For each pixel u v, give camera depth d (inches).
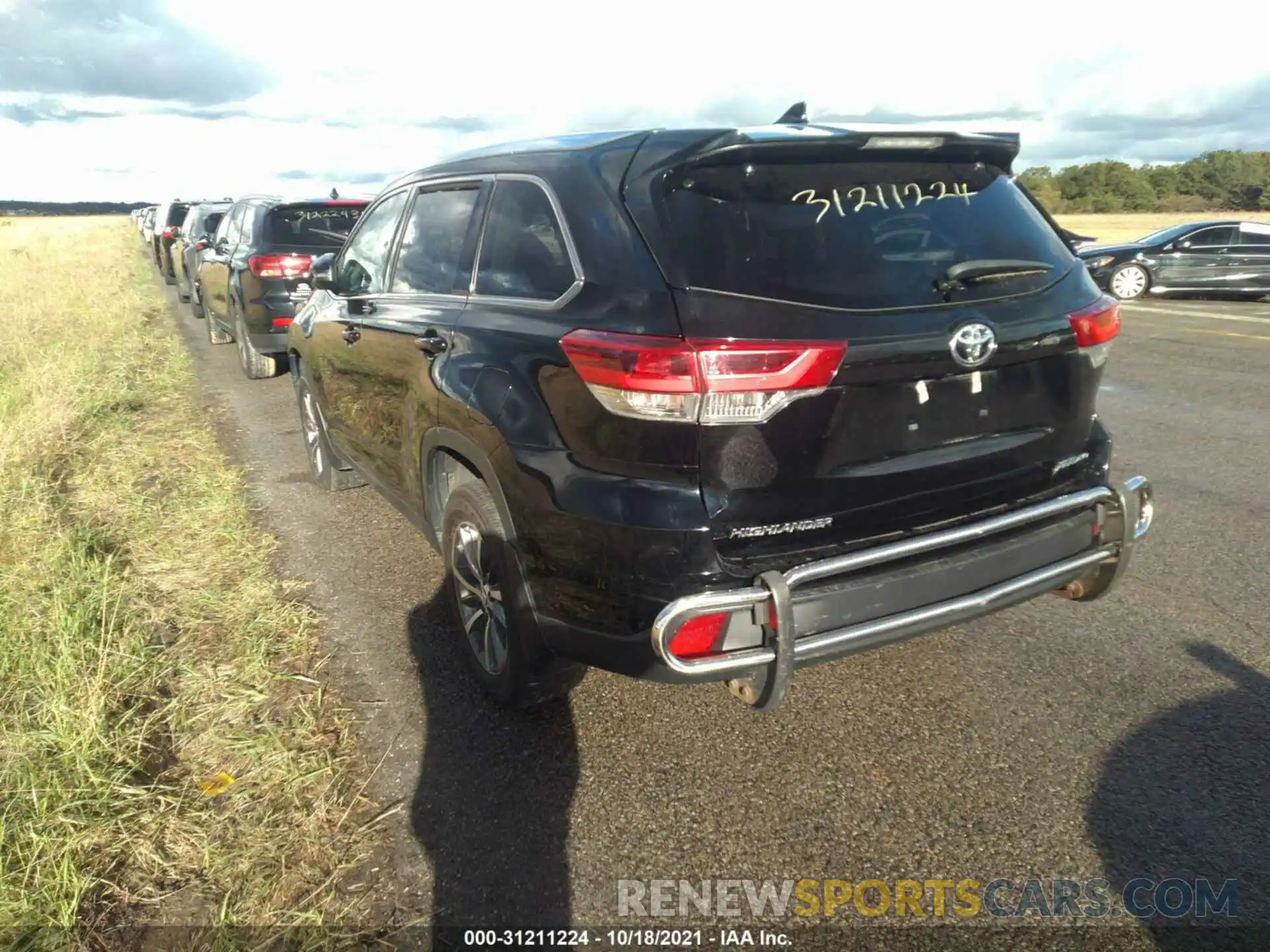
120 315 549.6
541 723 129.9
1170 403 312.8
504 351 115.6
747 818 110.2
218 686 138.3
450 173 149.5
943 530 108.4
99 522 205.3
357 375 170.9
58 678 131.0
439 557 188.7
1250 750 119.6
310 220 355.6
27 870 99.3
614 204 106.4
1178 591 165.9
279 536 201.3
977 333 104.7
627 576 99.1
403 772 119.8
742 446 96.3
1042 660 143.5
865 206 107.8
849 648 101.6
